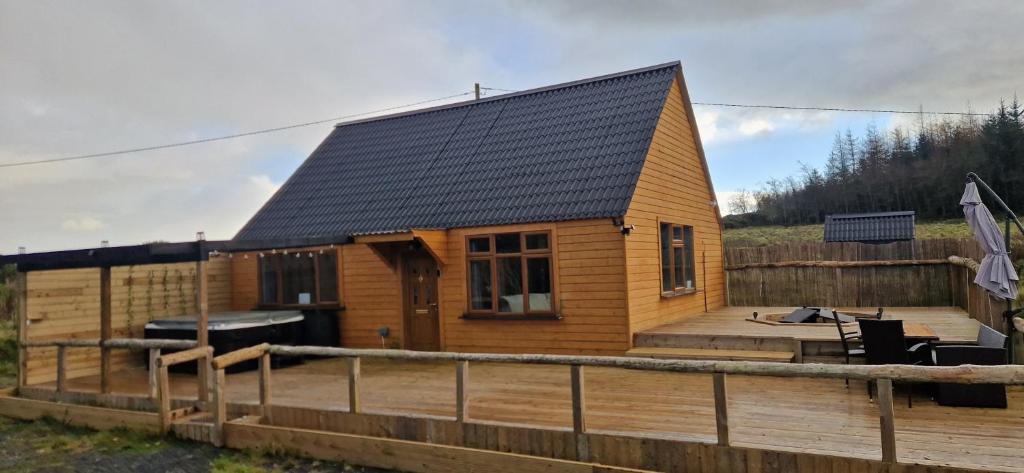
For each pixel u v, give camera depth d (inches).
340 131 710.5
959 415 257.6
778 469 209.9
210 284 550.6
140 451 305.1
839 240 791.1
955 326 420.2
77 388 402.6
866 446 217.6
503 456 245.9
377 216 522.9
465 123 621.0
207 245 344.5
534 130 555.5
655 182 491.5
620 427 255.8
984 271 313.7
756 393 312.5
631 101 534.9
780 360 374.3
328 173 629.9
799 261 650.8
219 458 291.0
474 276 468.4
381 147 641.0
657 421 263.4
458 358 271.6
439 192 523.2
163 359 323.9
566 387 346.0
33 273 423.5
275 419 318.7
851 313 514.6
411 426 281.3
